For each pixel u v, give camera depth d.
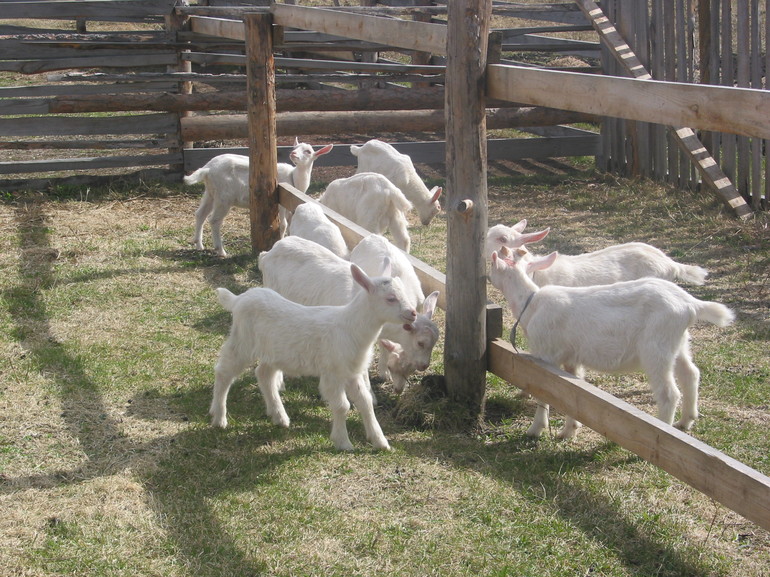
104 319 7.18
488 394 6.02
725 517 4.49
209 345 6.72
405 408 5.68
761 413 5.62
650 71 11.88
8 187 11.34
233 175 9.02
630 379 6.29
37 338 6.71
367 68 12.05
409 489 4.73
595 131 14.19
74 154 13.28
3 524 4.28
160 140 11.90
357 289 5.88
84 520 4.34
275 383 5.50
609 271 6.16
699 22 10.99
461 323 5.56
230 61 12.20
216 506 4.51
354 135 14.98
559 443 5.34
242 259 8.97
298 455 5.10
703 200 10.77
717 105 4.01
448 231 5.53
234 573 3.96
